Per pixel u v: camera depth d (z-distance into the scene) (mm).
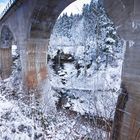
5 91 10383
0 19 14016
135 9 3814
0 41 16047
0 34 15500
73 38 21500
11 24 11656
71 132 6254
